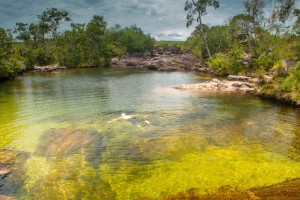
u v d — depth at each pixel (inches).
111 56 3769.7
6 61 1930.4
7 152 514.9
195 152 516.7
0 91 1289.4
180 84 1562.5
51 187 394.3
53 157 497.0
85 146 551.8
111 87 1427.2
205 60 2952.8
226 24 2551.7
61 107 917.2
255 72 1814.7
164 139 591.8
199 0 2677.2
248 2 2208.4
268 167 449.1
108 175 430.0
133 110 867.4
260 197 355.9
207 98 1093.8
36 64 3154.5
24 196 370.9
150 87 1424.7
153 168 451.8
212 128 673.0
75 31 3526.1
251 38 2269.9
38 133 633.6
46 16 3663.9
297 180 403.2
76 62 3238.2
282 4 1257.4
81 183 406.0
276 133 636.7
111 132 640.4
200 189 381.4
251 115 810.2
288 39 1737.2
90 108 898.1
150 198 362.3
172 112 840.9
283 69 1262.3
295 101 948.6
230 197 358.0
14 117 784.3
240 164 461.1
